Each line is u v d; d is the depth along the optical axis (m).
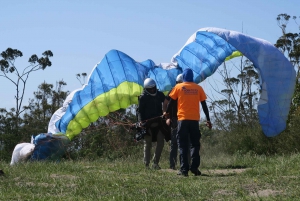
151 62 35.16
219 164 28.31
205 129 40.25
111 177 20.53
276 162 25.12
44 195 16.48
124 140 41.47
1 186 18.00
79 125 36.03
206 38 34.03
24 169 23.11
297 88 41.75
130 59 34.22
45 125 57.47
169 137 26.42
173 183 19.47
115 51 33.97
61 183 18.69
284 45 65.44
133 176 21.58
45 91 67.75
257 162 27.61
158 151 26.20
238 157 29.91
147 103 26.22
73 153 41.34
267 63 31.88
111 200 15.52
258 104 32.31
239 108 42.50
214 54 34.44
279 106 32.06
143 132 26.00
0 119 56.66
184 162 22.47
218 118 40.38
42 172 21.91
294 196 15.54
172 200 15.72
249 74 53.12
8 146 52.25
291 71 32.16
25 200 15.59
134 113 42.16
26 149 34.59
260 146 36.78
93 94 34.91
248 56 31.75
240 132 38.69
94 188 17.52
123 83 34.44
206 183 18.98
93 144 41.56
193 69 34.94
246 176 20.64
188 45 34.66
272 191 16.64
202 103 23.27
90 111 35.38
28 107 66.25
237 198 15.66
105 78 34.56
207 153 36.62
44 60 83.75
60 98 68.69
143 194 16.69
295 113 38.50
